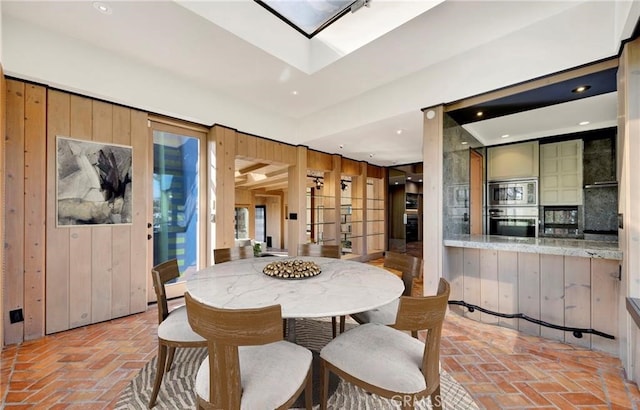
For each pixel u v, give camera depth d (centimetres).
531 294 254
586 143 402
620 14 186
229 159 388
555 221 418
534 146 429
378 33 253
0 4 208
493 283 276
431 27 237
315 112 442
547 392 175
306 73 317
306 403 143
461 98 278
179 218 366
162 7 217
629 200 187
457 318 290
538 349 227
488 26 235
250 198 960
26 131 243
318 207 591
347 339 151
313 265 209
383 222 710
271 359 131
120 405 164
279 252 926
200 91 350
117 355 221
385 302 144
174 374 195
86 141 274
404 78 321
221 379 110
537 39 231
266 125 430
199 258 382
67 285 265
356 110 378
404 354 137
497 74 252
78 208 270
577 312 232
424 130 306
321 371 149
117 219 295
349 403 167
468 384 183
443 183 296
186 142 371
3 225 230
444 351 225
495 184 468
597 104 308
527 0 207
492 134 425
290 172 495
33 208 247
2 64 220
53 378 190
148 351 228
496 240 288
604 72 212
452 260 303
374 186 710
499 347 231
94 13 222
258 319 107
